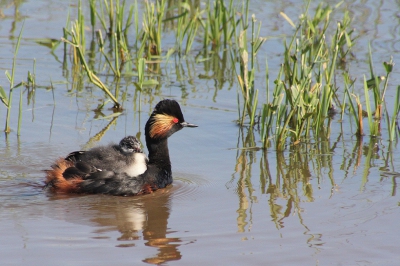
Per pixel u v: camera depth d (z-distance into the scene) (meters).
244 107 14.67
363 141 14.16
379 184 11.83
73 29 18.45
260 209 10.74
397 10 22.36
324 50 17.89
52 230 9.81
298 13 21.69
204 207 10.85
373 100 16.06
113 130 14.27
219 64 19.16
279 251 9.28
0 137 13.59
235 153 13.40
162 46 20.31
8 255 8.96
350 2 23.00
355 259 9.09
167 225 10.10
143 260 8.94
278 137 13.50
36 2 23.12
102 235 9.70
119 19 18.53
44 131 14.04
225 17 20.12
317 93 14.75
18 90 16.33
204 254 9.15
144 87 17.06
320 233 9.85
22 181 11.67
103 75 17.81
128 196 11.34
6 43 19.36
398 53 19.00
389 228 10.04
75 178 11.27
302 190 11.58
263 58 18.84
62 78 17.33
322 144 14.01
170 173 11.98
